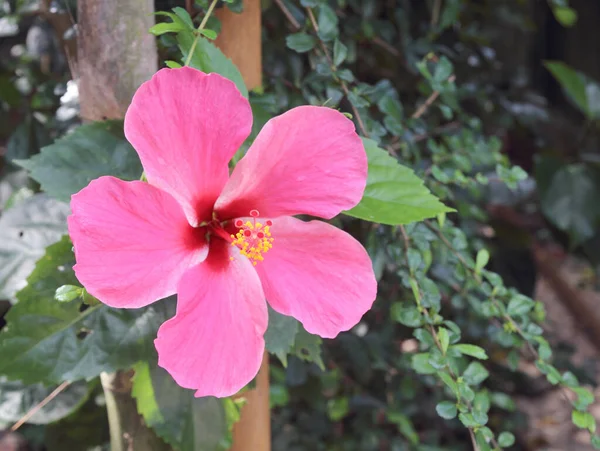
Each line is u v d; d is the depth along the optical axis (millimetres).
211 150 210
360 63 443
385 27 424
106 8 246
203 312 209
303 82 346
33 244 286
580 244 623
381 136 341
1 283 281
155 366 263
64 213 292
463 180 352
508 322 316
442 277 388
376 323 456
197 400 271
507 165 388
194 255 217
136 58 250
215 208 227
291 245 227
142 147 199
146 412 267
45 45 455
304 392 468
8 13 418
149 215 201
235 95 206
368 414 472
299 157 217
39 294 247
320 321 224
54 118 450
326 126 214
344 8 425
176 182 208
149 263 201
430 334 292
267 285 224
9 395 330
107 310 251
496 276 322
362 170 218
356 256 225
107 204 192
